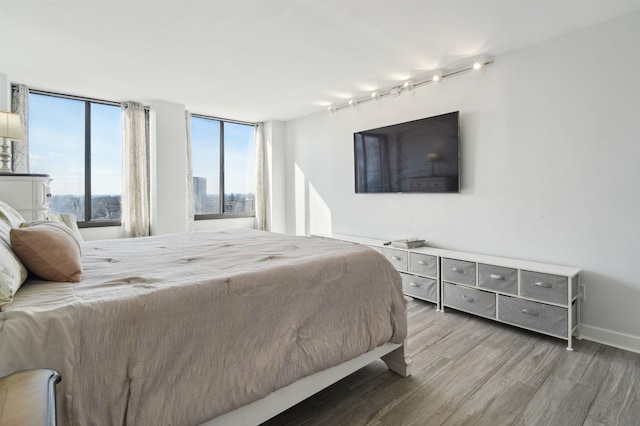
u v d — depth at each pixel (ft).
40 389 2.30
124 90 12.60
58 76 11.03
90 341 3.37
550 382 6.22
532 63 9.00
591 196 8.10
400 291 6.48
